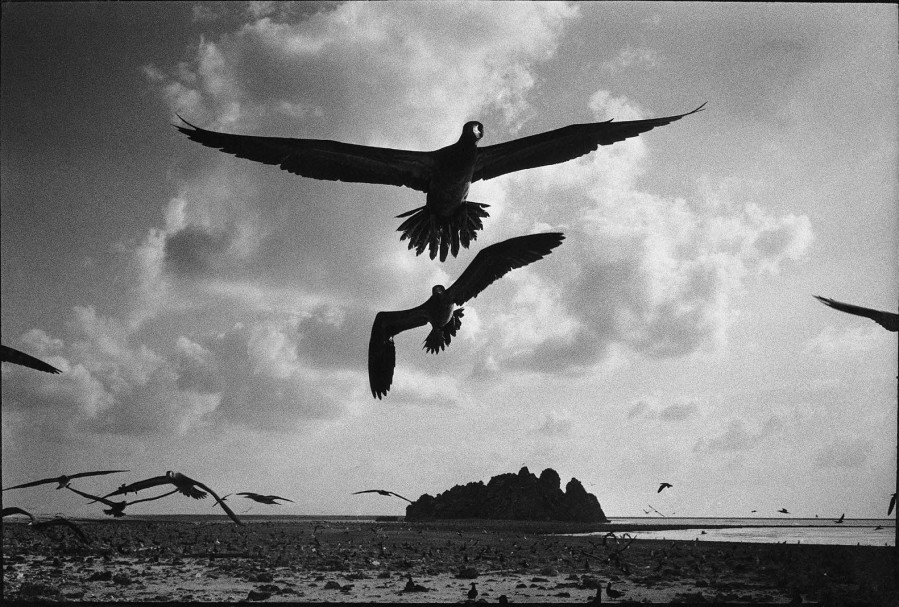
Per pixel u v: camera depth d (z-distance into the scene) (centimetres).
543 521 7112
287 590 1544
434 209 776
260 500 613
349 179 736
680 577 1862
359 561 2186
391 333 794
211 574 1819
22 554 2228
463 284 784
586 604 1255
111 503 616
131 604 1206
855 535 5091
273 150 719
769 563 2208
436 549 2720
